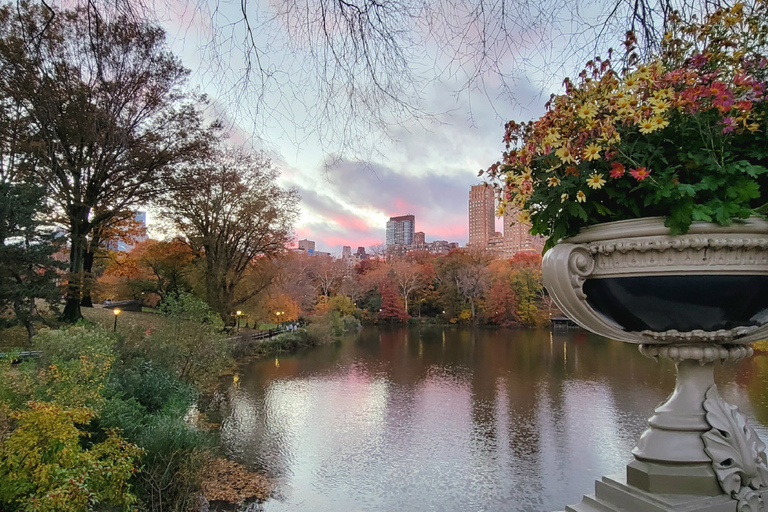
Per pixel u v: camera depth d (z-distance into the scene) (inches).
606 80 56.4
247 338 1061.1
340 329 1669.5
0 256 593.6
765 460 54.1
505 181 61.1
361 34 66.4
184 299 535.2
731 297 50.5
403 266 2245.3
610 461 441.7
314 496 365.4
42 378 267.1
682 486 51.1
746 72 56.9
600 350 1218.0
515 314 1916.8
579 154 54.1
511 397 693.9
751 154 51.6
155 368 411.5
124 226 844.0
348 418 581.3
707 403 53.5
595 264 55.2
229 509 334.0
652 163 52.6
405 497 368.8
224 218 984.9
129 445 215.2
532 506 355.3
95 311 949.8
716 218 48.2
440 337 1610.5
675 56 62.2
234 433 515.5
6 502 173.2
